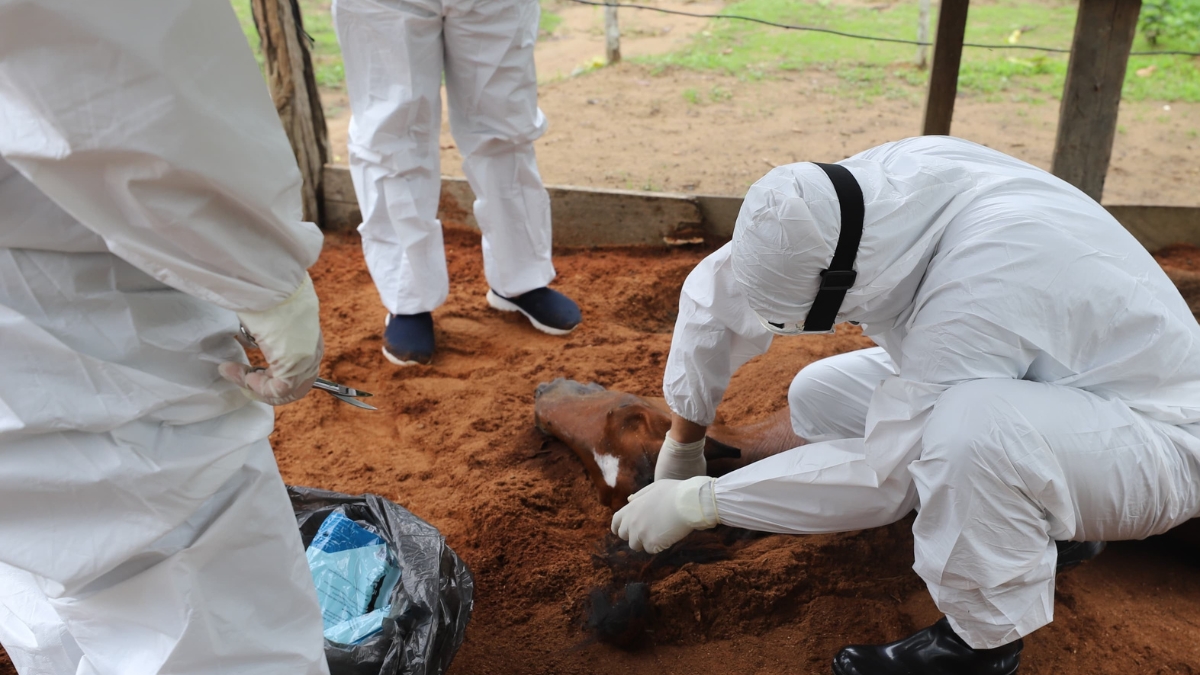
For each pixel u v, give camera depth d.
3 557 1.42
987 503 1.87
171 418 1.47
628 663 2.35
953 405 1.90
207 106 1.25
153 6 1.15
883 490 2.15
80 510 1.42
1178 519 2.09
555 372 3.72
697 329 2.38
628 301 4.38
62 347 1.33
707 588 2.46
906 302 2.12
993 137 6.76
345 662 1.90
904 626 2.42
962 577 1.96
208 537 1.52
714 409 2.52
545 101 7.62
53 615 1.64
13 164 1.19
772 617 2.47
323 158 5.09
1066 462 1.88
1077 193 2.13
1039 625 2.01
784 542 2.65
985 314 1.89
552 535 2.76
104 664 1.59
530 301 4.06
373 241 3.73
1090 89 4.20
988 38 9.34
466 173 3.81
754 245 1.92
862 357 2.79
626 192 4.84
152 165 1.21
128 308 1.40
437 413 3.46
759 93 7.81
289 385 1.55
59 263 1.34
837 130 6.84
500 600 2.55
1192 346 2.00
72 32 1.10
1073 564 2.40
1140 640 2.37
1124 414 1.93
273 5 4.56
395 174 3.54
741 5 10.72
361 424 3.45
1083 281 1.90
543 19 10.52
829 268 1.91
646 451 2.81
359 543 2.20
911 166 2.06
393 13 3.26
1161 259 4.72
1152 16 9.09
